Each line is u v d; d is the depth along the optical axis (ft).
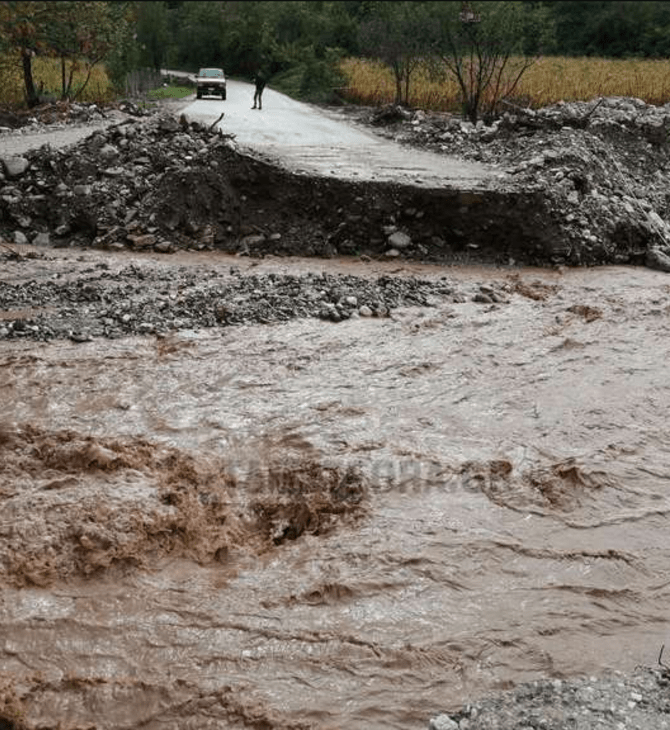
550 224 50.98
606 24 136.36
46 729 15.10
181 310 36.88
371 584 19.29
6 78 107.65
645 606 19.21
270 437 25.76
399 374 31.32
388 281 43.16
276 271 46.21
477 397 29.66
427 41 110.42
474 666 16.99
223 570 19.89
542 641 17.80
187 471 23.45
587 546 21.27
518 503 22.98
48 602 18.28
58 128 82.89
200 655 16.97
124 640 17.29
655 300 43.01
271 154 60.23
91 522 20.53
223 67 177.88
